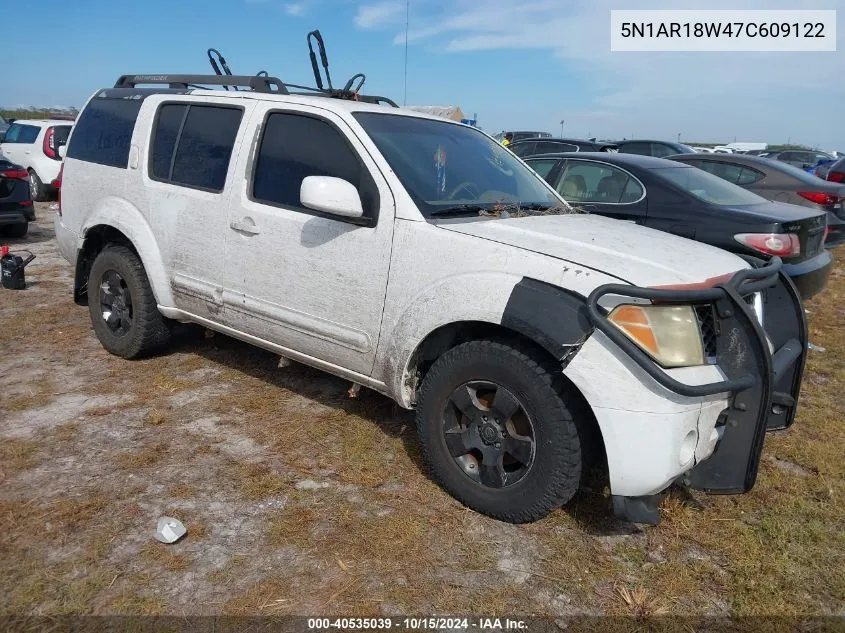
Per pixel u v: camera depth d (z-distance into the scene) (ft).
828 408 14.35
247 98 12.76
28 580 7.79
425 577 8.32
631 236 10.56
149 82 15.97
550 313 8.50
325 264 10.99
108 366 14.73
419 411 10.13
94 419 12.05
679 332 8.44
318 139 11.50
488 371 9.22
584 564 8.75
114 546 8.52
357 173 10.85
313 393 13.69
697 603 8.15
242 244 12.19
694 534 9.53
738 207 18.39
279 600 7.75
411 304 9.96
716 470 9.07
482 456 9.57
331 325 11.07
